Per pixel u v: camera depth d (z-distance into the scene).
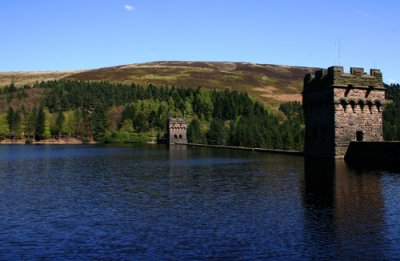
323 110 67.81
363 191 33.16
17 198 34.16
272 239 20.84
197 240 20.95
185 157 86.94
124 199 33.00
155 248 19.84
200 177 47.16
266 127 195.38
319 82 68.50
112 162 75.25
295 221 24.20
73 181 45.56
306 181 40.22
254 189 36.53
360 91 65.62
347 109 65.06
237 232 22.22
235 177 45.91
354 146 62.97
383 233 21.44
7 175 52.78
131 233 22.55
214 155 92.00
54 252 19.55
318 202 29.36
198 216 26.19
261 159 73.00
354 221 23.81
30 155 105.81
